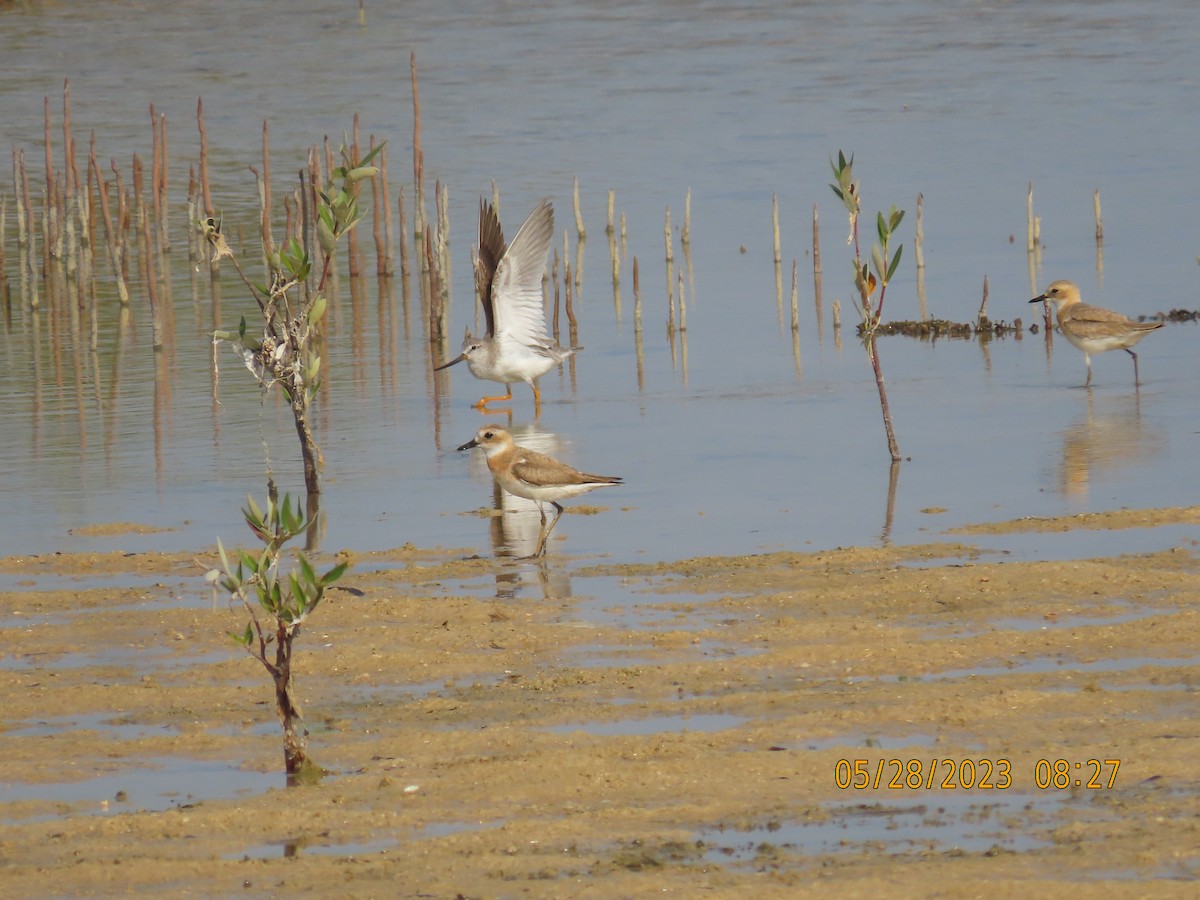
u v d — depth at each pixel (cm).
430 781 1096
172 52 6862
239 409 2523
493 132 5422
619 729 1191
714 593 1531
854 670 1304
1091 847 956
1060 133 5109
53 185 4153
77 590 1594
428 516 1889
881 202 4291
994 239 3809
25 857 1001
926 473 2000
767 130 5350
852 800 1048
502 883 938
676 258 3819
